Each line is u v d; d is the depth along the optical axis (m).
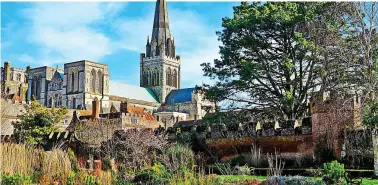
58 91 147.00
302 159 32.91
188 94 155.75
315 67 42.12
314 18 41.50
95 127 56.97
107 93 143.12
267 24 43.38
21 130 51.97
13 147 21.34
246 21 43.75
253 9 45.66
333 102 31.75
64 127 77.50
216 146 39.19
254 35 45.12
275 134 35.34
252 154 34.69
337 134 30.97
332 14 40.28
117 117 70.44
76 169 23.02
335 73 36.62
